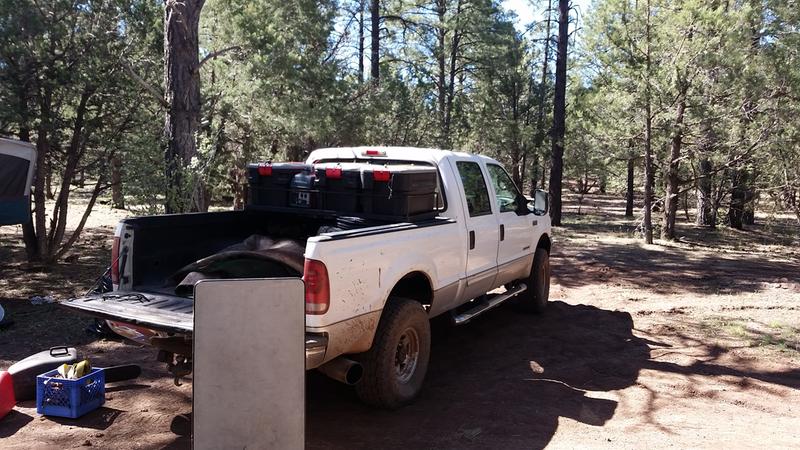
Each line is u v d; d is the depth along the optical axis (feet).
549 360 19.84
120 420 14.62
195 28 29.91
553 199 68.80
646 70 48.03
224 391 10.22
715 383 18.02
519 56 79.41
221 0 44.50
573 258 43.32
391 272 14.73
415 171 16.48
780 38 45.68
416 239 15.79
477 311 20.03
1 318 21.80
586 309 27.25
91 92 30.83
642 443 13.78
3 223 25.94
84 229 49.85
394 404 15.23
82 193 87.30
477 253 19.30
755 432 14.55
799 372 19.08
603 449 13.41
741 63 44.68
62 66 29.48
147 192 27.71
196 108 30.14
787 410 16.06
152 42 33.14
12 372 15.57
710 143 51.24
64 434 13.76
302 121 45.96
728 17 44.62
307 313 12.71
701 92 47.98
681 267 39.88
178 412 15.17
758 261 43.65
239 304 10.26
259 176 18.24
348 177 16.76
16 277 30.42
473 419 14.97
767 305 28.27
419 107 72.74
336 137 54.70
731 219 70.85
